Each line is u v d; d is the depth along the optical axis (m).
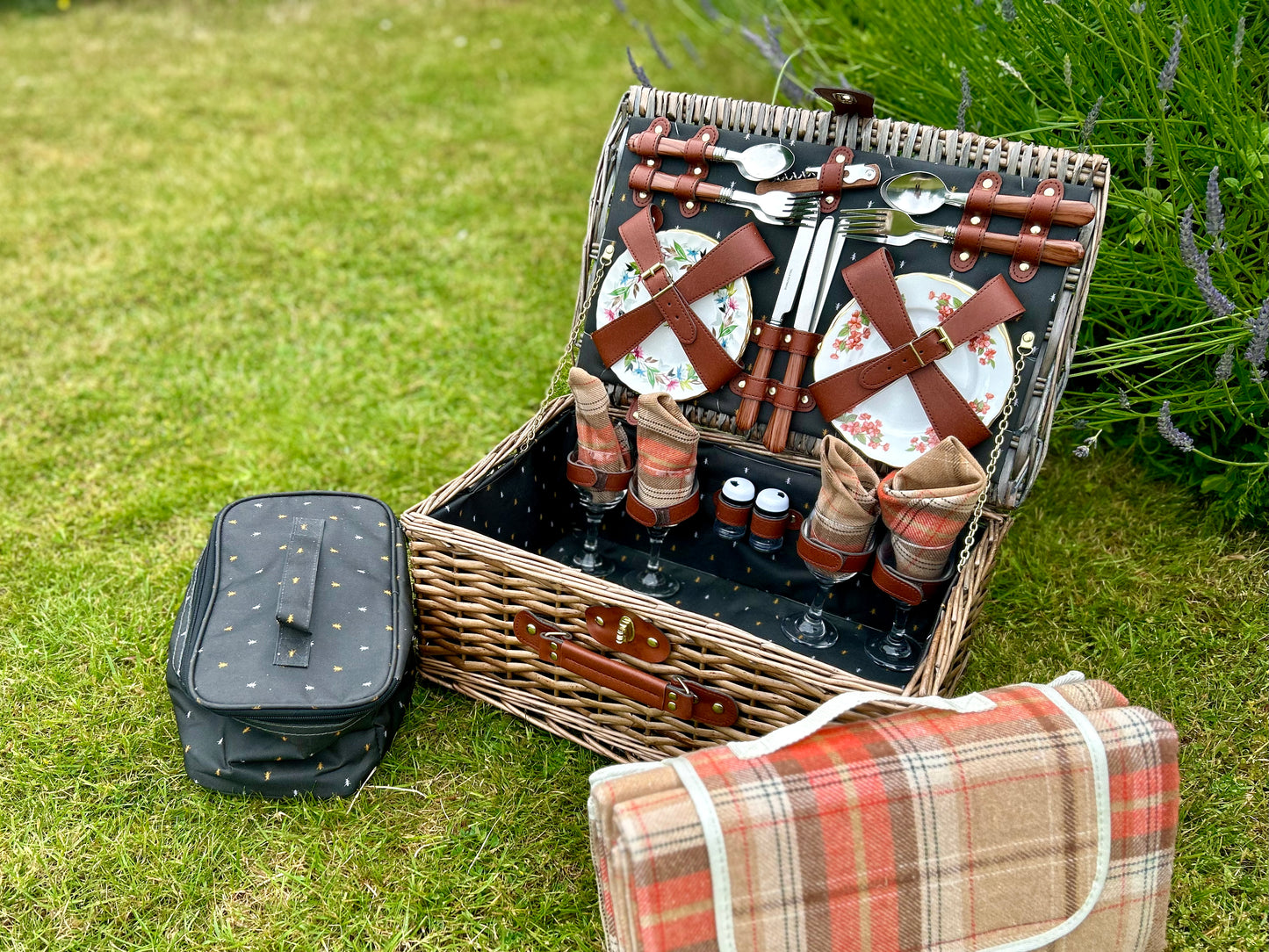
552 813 1.52
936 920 1.12
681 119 1.74
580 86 4.49
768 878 1.08
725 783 1.11
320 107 4.32
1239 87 1.81
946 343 1.53
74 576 1.99
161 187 3.62
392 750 1.62
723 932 1.07
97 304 2.94
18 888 1.40
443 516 1.58
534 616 1.52
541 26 5.18
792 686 1.34
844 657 1.67
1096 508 2.16
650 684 1.44
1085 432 2.22
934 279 1.55
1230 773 1.59
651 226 1.71
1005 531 1.59
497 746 1.63
